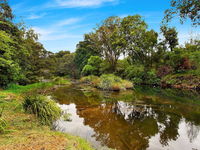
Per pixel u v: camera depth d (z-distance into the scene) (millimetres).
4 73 9508
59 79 21406
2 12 9148
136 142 3354
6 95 6523
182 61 14914
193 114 5480
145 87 14188
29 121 3895
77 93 10961
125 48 18344
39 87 12359
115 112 5820
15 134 3018
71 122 4590
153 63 18969
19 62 11125
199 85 11664
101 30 18141
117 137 3592
